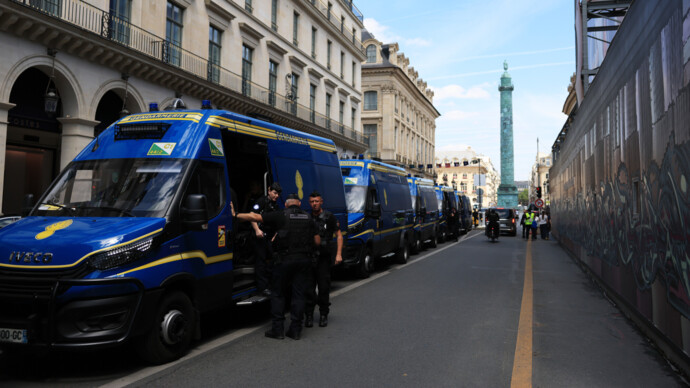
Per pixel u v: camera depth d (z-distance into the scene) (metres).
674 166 4.77
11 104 13.13
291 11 28.73
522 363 4.89
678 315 4.72
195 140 5.46
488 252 18.17
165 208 4.87
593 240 10.92
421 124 65.94
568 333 6.20
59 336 4.02
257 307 7.72
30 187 15.73
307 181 7.90
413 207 16.89
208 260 5.38
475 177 52.69
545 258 16.28
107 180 5.21
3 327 4.09
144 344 4.54
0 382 4.20
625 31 7.24
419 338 5.84
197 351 5.20
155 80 18.11
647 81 5.90
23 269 4.12
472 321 6.77
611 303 8.30
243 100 22.69
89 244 4.20
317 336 5.92
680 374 4.61
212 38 22.08
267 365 4.75
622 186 7.59
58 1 14.54
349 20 37.84
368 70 51.62
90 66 15.61
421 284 10.13
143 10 17.97
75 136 15.24
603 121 9.48
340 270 12.05
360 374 4.50
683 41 4.47
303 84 30.31
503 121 76.81
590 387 4.25
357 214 10.77
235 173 7.69
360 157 12.18
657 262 5.50
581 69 16.14
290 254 5.73
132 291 4.30
